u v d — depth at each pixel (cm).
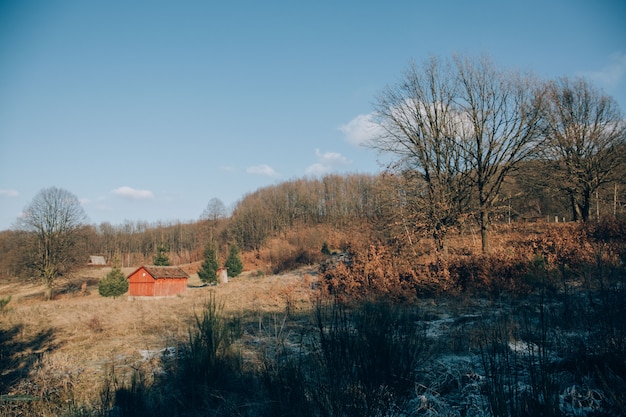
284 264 4162
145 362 941
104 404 607
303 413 432
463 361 617
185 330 1327
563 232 2042
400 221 2345
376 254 2002
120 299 3609
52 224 4756
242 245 7462
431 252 2197
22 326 1759
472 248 2373
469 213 2330
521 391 442
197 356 645
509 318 856
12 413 662
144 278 3859
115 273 4075
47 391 779
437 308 1304
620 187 3291
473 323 952
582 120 3117
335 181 8594
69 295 4912
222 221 9869
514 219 3178
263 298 1964
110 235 10619
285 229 7775
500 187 2484
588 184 2997
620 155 2966
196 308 1923
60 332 1569
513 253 1731
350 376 449
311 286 2120
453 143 2488
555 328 703
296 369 516
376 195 2567
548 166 3033
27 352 1212
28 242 4662
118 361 1009
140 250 10262
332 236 5288
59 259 4703
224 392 574
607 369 480
